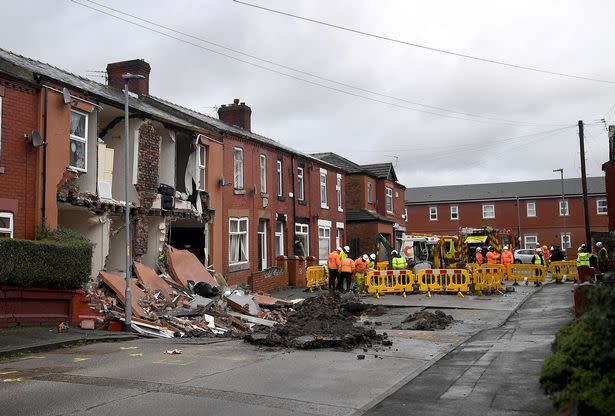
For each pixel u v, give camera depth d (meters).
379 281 22.92
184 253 20.03
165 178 20.72
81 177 16.66
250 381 8.42
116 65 23.78
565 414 5.15
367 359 10.42
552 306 18.55
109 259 18.83
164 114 21.25
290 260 27.47
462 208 65.88
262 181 27.27
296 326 13.17
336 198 36.56
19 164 14.41
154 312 15.03
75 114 16.36
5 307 12.56
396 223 44.00
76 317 13.80
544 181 66.44
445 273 22.75
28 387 7.86
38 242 12.98
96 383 8.14
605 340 5.22
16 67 14.89
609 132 21.30
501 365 9.31
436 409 6.73
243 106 30.47
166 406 6.91
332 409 6.91
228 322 15.66
